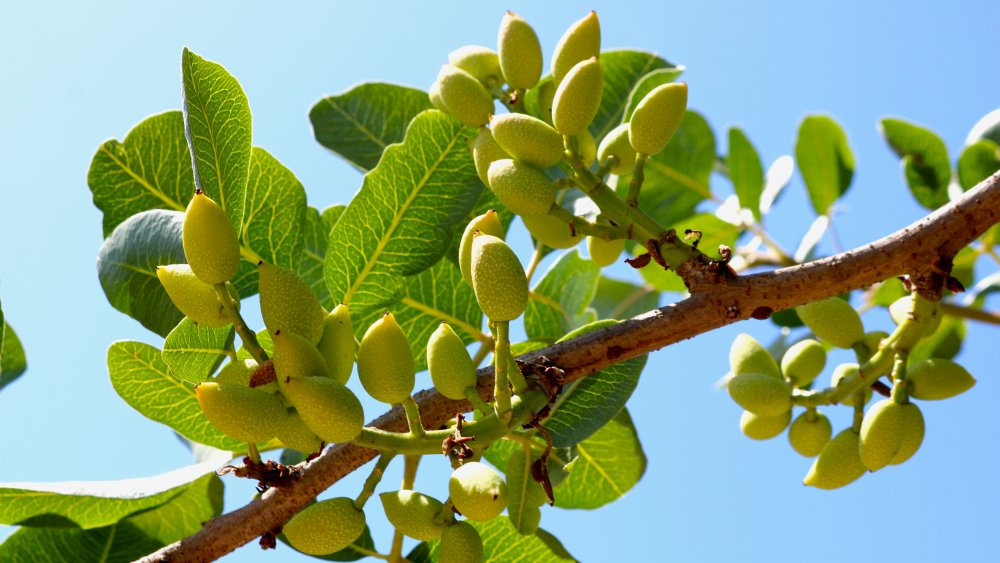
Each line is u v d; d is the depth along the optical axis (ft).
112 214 2.44
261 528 2.24
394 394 2.14
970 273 3.56
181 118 2.47
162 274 2.14
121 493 2.41
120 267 2.32
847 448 2.43
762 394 2.48
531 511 2.42
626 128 2.36
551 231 2.38
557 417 2.37
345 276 2.45
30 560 2.52
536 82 2.44
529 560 2.55
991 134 3.13
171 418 2.48
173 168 2.47
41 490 2.43
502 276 2.11
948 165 3.27
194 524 2.60
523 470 2.40
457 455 2.13
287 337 2.10
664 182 3.63
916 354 3.58
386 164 2.43
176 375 2.27
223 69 2.21
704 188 3.63
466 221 2.60
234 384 2.16
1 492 2.43
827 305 2.50
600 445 2.70
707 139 3.64
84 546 2.54
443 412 2.26
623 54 2.74
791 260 3.50
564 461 2.41
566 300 2.77
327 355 2.16
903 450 2.38
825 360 2.56
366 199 2.43
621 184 2.68
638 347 2.25
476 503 2.12
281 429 2.11
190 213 2.10
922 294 2.28
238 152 2.22
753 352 2.54
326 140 2.74
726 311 2.25
